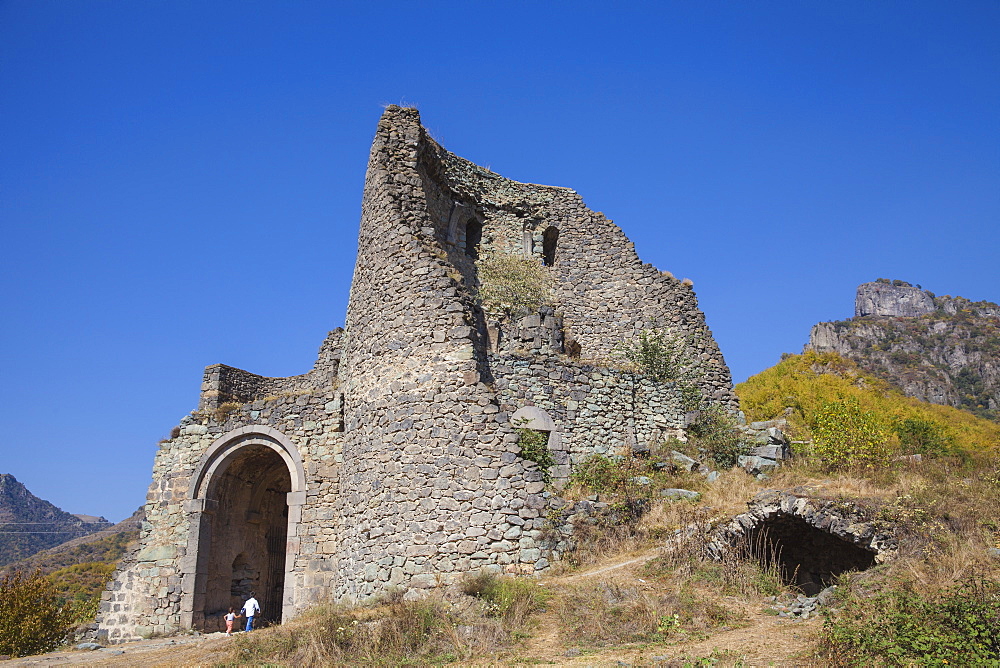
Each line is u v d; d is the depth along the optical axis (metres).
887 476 18.84
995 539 15.07
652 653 12.57
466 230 30.03
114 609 24.81
